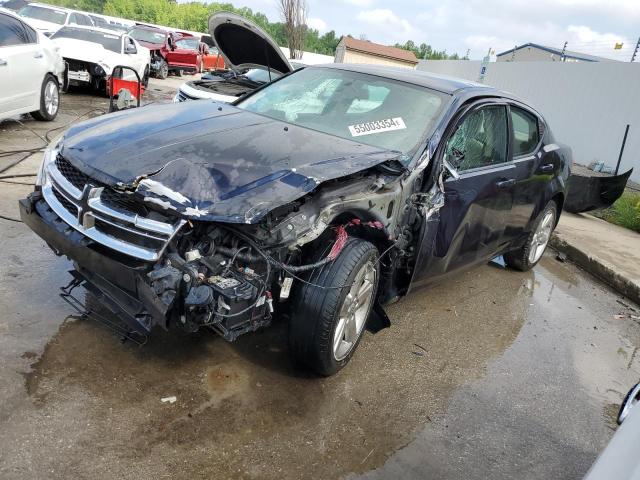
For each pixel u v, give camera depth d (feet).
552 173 17.58
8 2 58.44
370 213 10.38
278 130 11.53
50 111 29.35
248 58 23.67
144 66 48.34
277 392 10.11
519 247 18.28
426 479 8.82
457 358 12.86
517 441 10.30
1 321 10.55
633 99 43.42
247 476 8.14
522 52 149.38
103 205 9.03
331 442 9.18
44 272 12.69
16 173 19.54
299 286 9.91
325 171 9.61
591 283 20.70
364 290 10.75
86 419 8.59
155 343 10.78
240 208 8.47
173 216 8.59
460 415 10.70
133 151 9.80
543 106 53.98
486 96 14.34
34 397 8.82
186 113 12.29
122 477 7.70
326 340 9.91
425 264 12.29
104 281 9.53
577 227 27.04
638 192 37.86
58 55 29.86
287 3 94.94
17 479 7.32
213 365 10.50
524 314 16.24
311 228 9.15
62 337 10.43
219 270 8.66
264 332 11.89
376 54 140.46
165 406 9.20
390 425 9.95
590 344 15.16
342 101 13.43
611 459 5.74
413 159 11.59
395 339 13.15
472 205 13.25
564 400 12.03
